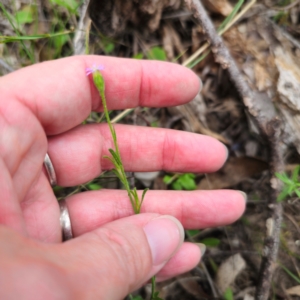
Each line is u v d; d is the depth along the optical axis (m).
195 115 0.17
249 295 0.15
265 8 0.17
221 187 0.16
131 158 0.14
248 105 0.15
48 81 0.12
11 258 0.08
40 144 0.11
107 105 0.13
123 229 0.10
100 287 0.08
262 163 0.16
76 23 0.17
